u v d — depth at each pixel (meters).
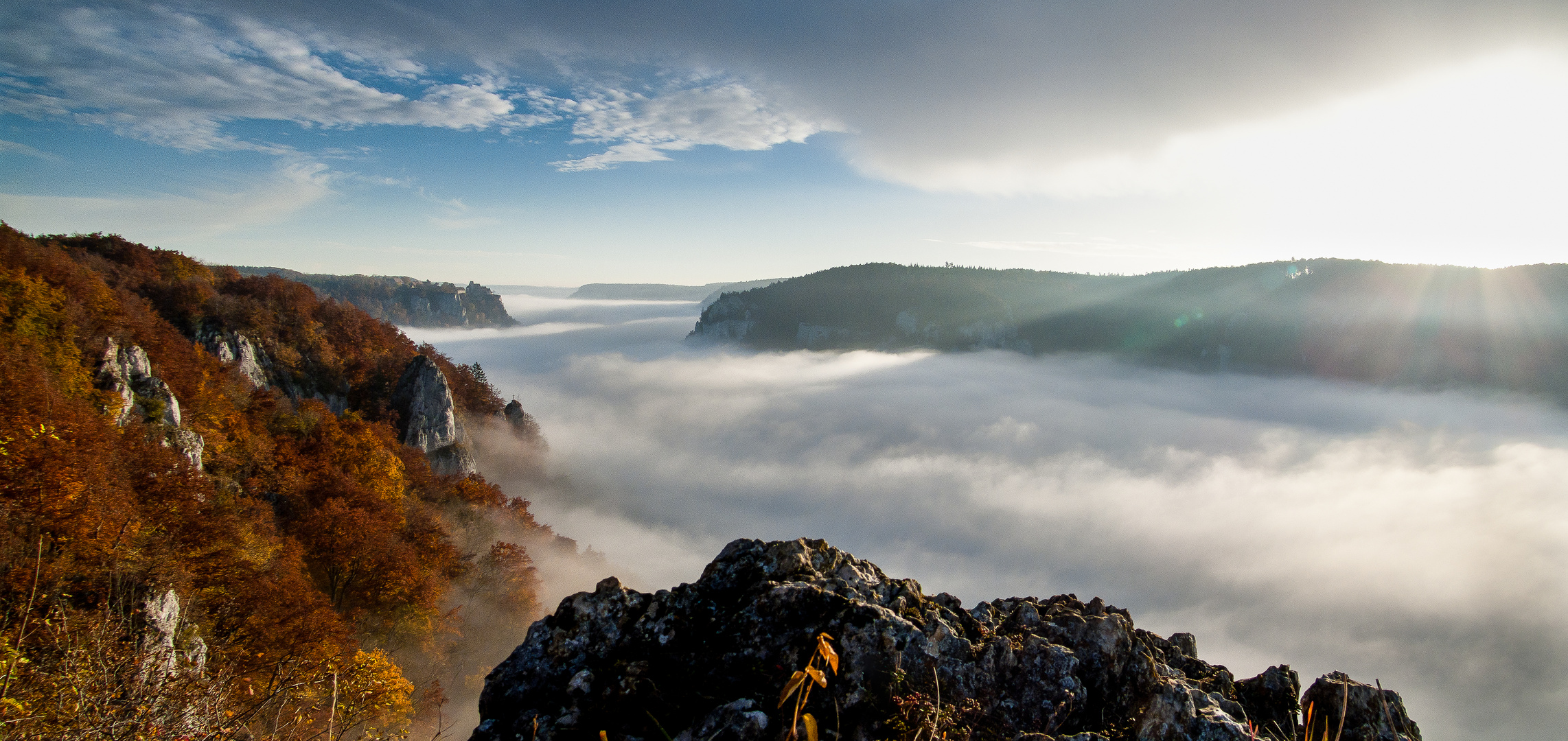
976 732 6.27
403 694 21.14
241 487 49.00
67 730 4.78
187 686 5.49
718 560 8.26
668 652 7.02
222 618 24.61
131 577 19.02
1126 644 7.21
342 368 98.88
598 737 6.09
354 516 44.09
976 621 7.55
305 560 41.22
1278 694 7.07
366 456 66.12
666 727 6.13
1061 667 6.80
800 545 8.13
